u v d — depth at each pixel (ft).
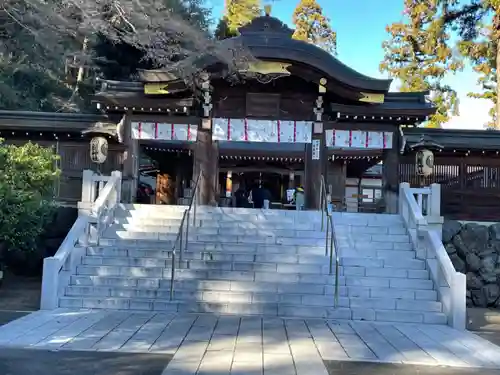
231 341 23.31
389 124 48.26
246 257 35.06
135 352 20.97
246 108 48.44
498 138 47.96
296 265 33.94
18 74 76.69
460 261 42.73
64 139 49.52
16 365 18.84
